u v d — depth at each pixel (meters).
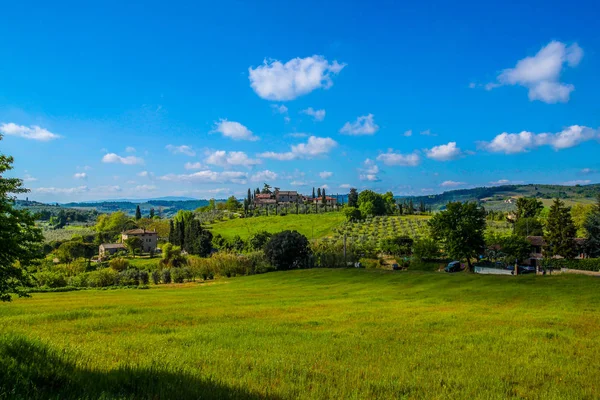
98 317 23.14
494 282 45.09
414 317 22.83
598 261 72.19
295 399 7.65
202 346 13.28
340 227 152.00
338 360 11.66
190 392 7.33
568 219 85.38
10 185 16.53
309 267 86.88
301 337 15.71
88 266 101.31
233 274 81.31
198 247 125.19
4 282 16.38
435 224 77.69
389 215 196.25
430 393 8.62
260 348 13.27
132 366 9.15
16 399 6.11
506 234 114.06
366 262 91.06
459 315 23.77
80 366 8.84
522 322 20.58
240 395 7.48
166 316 23.34
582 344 14.68
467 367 11.14
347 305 30.91
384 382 9.13
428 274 56.44
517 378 10.05
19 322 20.33
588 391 9.11
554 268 76.56
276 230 157.00
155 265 100.56
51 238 162.50
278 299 37.44
